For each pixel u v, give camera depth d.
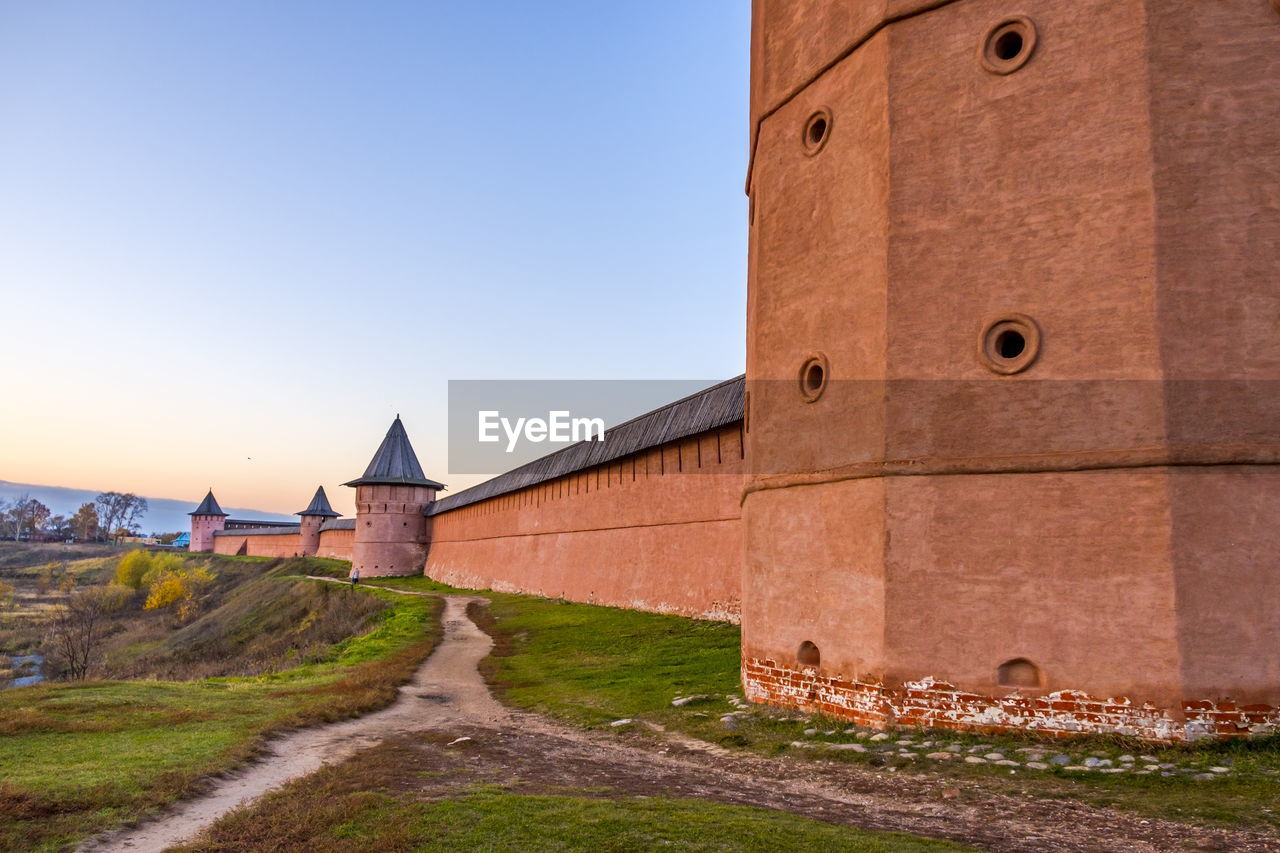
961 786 7.32
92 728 10.11
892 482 9.28
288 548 80.75
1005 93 9.20
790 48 11.88
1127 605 8.05
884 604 9.15
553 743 10.42
